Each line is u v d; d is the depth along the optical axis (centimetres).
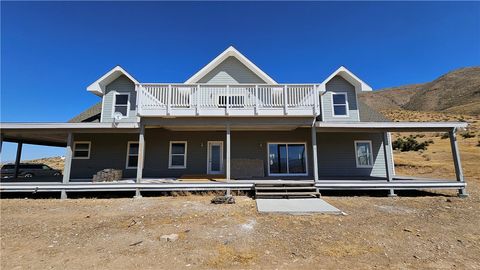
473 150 2495
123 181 1145
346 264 423
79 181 1216
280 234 570
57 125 1109
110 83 1387
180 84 1136
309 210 762
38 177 1659
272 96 1152
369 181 1079
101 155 1406
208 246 500
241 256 454
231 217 712
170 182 1077
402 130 1159
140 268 410
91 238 551
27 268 411
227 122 1137
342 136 1423
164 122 1136
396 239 541
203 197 1024
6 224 663
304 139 1414
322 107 1373
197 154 1408
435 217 718
